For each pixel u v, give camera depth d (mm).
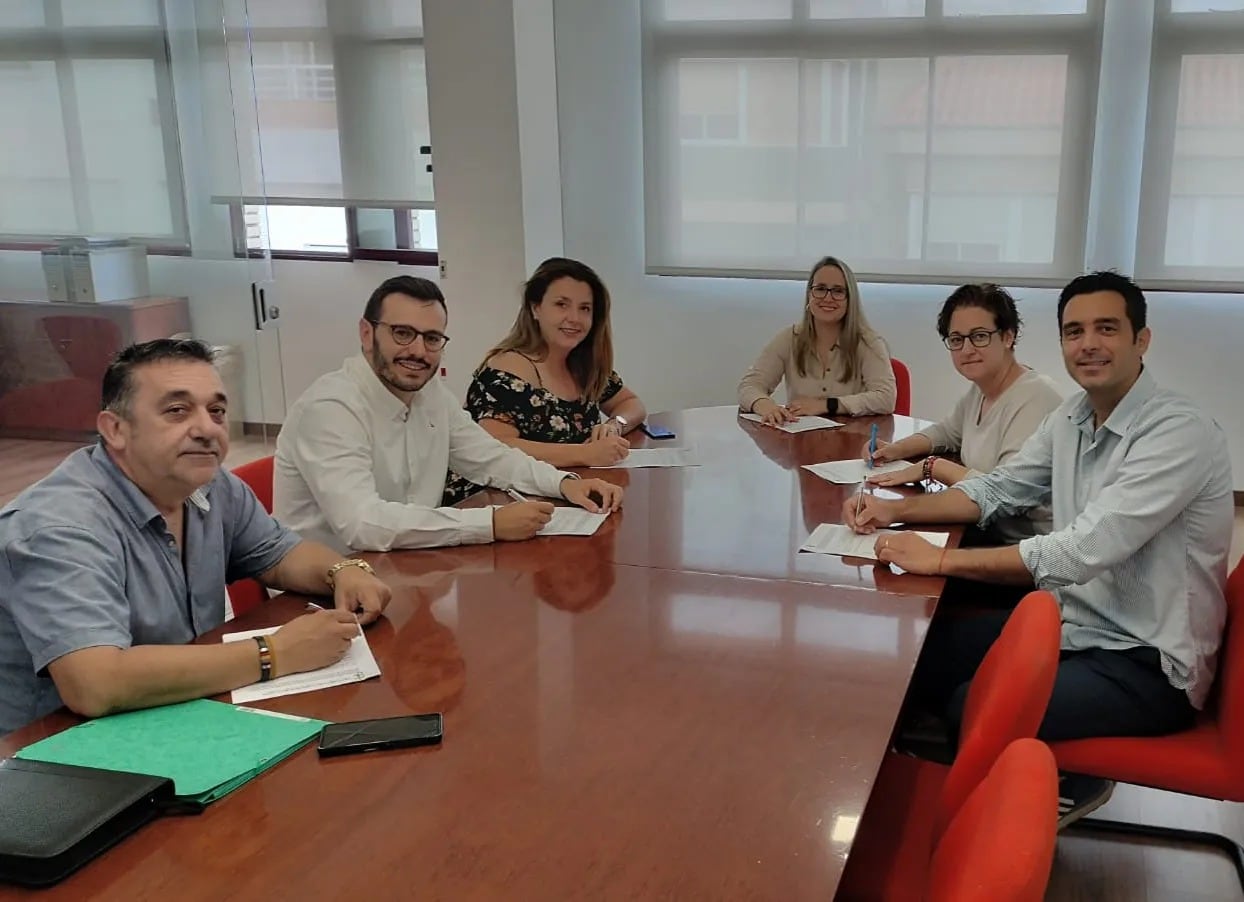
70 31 4180
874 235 4910
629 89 5172
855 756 1279
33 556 1442
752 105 4953
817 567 2006
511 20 4766
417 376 2297
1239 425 4621
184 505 1704
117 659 1388
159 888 1032
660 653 1595
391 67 5551
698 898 1007
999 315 2684
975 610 2516
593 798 1186
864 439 3158
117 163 4281
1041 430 2398
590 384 3156
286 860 1075
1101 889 2193
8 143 4324
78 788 1141
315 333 6215
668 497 2523
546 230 5309
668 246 5254
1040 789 1025
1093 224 4637
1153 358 4680
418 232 5969
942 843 1206
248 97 4180
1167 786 1825
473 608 1791
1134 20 4379
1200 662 1881
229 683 1455
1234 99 4262
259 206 4184
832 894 1015
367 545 2100
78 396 4344
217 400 1604
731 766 1255
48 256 4332
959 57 4602
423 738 1312
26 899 1017
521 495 2543
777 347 3799
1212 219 4395
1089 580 1954
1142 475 1913
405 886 1029
